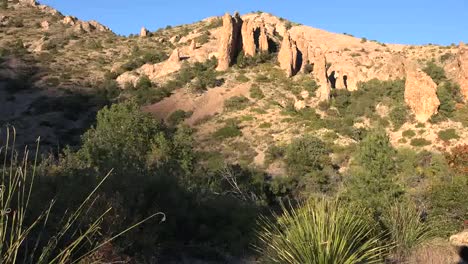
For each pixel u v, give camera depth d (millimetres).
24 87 81188
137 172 13125
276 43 97500
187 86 79500
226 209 15000
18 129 65438
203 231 12938
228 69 84750
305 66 83875
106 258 7754
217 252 11812
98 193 9531
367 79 83938
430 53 103750
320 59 80188
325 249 6973
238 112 70875
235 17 87938
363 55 109000
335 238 7039
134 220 9742
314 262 6922
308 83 77312
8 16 128875
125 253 9430
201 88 78375
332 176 37344
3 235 3178
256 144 58969
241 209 15562
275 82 79875
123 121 22406
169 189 12820
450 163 24531
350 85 83688
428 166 29609
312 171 40844
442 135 57125
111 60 103375
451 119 61000
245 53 87438
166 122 70688
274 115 68875
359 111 67938
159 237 11766
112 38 123812
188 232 12914
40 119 69062
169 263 10789
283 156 52562
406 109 63562
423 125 60406
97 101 77500
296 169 44281
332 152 51812
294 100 74312
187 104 74500
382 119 64438
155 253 10398
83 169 11852
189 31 130500
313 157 45688
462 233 11516
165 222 11953
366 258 7508
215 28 120250
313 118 66500
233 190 23719
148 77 87438
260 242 10945
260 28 91688
